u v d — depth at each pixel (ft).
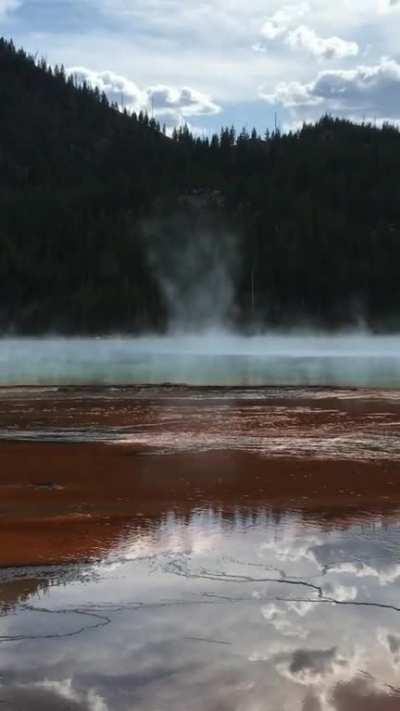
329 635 12.19
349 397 60.85
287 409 51.44
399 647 11.73
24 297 290.97
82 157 547.49
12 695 10.19
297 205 357.61
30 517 20.72
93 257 312.71
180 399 59.98
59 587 14.71
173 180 412.57
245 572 15.65
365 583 14.88
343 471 27.73
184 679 10.63
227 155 450.30
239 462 29.81
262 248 313.94
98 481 26.02
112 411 50.65
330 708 9.73
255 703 9.88
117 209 366.63
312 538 18.40
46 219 347.97
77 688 10.39
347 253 306.35
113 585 14.83
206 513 21.17
